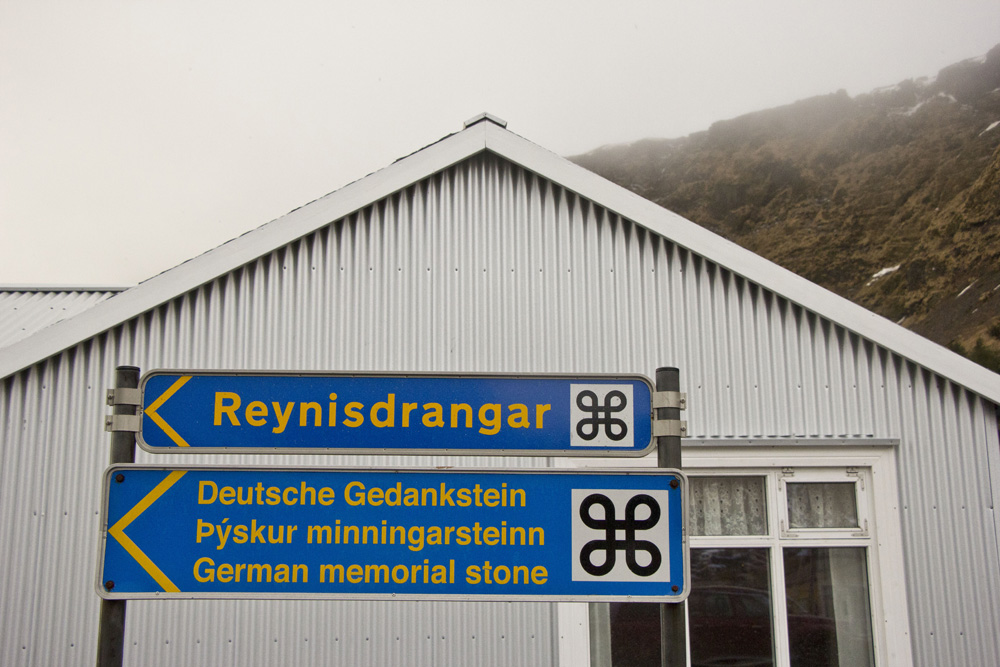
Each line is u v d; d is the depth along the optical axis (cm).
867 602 563
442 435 332
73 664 535
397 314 591
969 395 587
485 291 597
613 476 327
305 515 322
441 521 323
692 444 573
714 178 7781
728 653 554
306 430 331
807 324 596
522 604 553
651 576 320
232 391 332
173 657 539
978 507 573
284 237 590
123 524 318
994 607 560
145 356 574
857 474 577
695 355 592
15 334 698
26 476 555
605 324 596
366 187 600
